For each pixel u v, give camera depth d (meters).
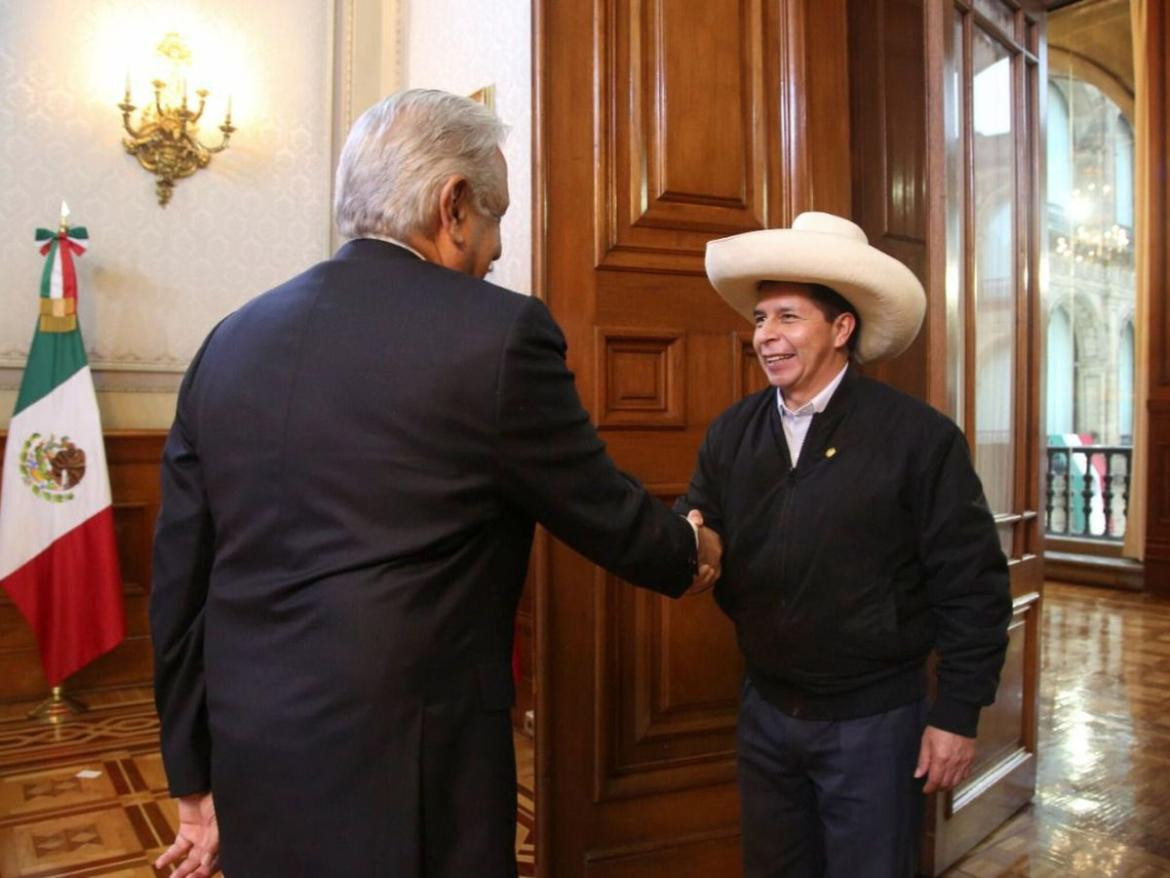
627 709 2.09
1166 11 6.39
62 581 3.68
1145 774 3.13
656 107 2.11
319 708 0.92
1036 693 2.86
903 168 2.71
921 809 1.45
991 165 2.73
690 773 2.13
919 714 1.42
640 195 2.09
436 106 1.10
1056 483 8.16
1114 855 2.52
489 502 1.01
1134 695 4.09
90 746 3.34
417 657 0.94
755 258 1.37
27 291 3.83
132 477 4.01
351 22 4.38
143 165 4.01
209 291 4.16
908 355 2.63
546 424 1.00
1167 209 6.38
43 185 3.84
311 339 1.01
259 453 1.00
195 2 4.10
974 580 1.35
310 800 0.92
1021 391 2.82
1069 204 10.72
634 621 2.09
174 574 1.09
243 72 4.21
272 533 0.99
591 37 2.06
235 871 0.98
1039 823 2.73
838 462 1.39
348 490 0.96
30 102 3.81
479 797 0.98
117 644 3.77
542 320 1.03
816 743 1.41
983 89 2.69
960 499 1.36
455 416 0.97
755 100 2.22
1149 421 6.50
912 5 2.74
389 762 0.92
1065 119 10.65
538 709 1.98
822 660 1.39
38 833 2.62
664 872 2.08
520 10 3.20
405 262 1.05
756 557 1.44
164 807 2.81
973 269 2.56
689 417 2.13
